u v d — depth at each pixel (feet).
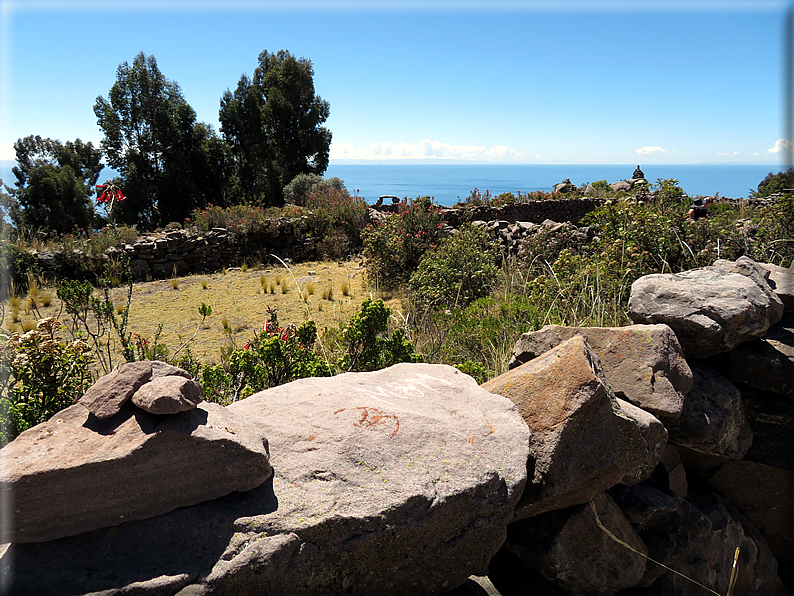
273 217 45.21
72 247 35.53
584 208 56.29
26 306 27.20
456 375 8.92
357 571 5.76
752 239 19.38
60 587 4.69
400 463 6.31
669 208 21.33
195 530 5.32
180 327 25.22
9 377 9.13
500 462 6.81
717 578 9.87
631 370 9.61
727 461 10.99
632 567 8.56
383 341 13.21
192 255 39.55
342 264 41.57
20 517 4.82
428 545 6.11
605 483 7.95
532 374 8.35
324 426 6.73
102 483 5.04
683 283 11.00
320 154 106.63
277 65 101.96
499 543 6.76
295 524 5.43
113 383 5.62
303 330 12.50
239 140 98.89
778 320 10.87
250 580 5.14
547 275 23.57
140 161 84.23
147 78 83.25
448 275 25.52
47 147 120.16
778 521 10.90
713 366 11.37
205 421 5.70
